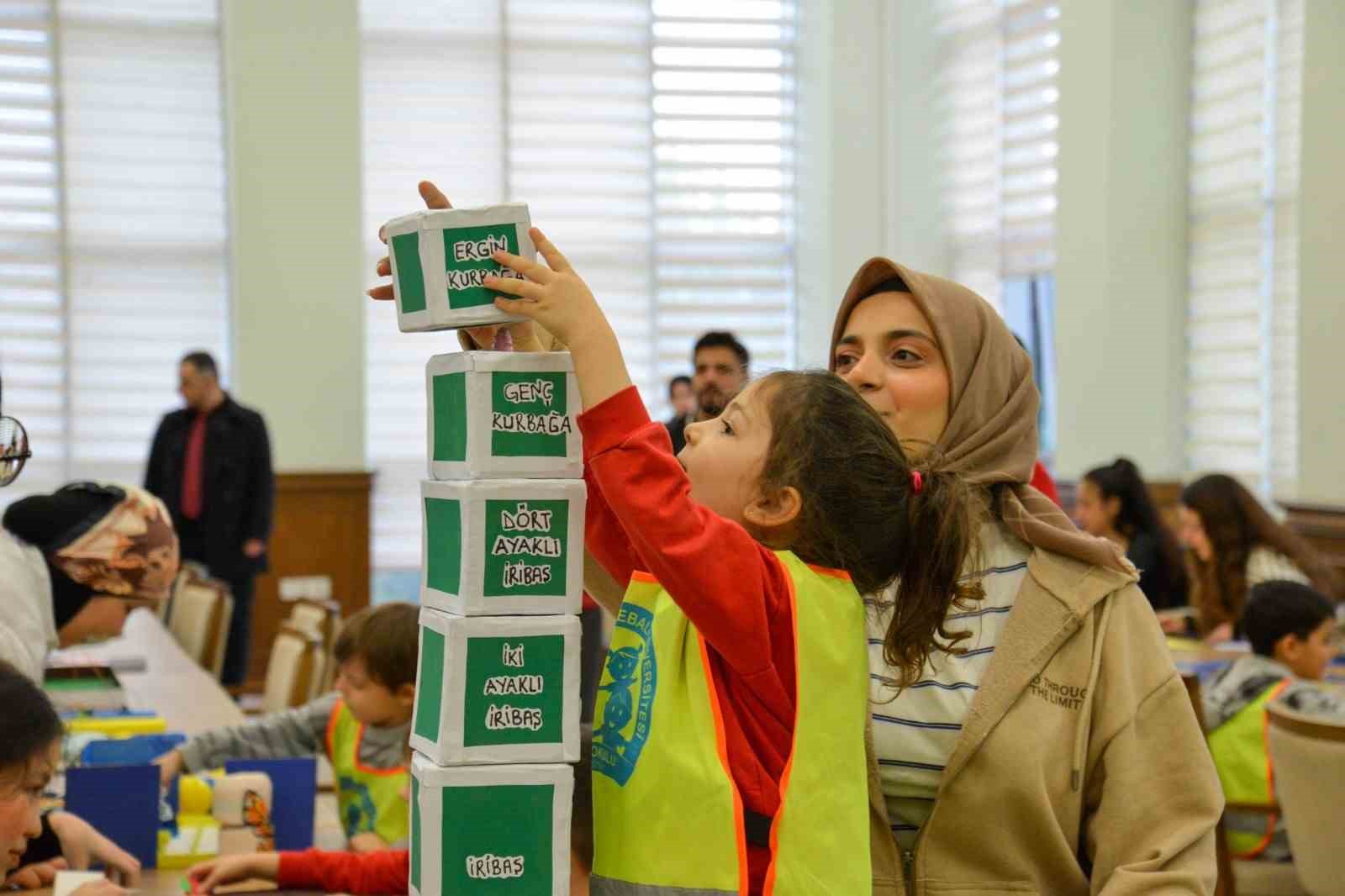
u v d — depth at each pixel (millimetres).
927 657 1290
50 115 7148
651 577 1234
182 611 4992
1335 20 5066
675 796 1099
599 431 1079
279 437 7211
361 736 2605
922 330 1489
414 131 7523
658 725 1127
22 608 1941
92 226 7230
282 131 7137
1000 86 6984
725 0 7711
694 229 7754
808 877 1112
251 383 7184
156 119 7281
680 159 7723
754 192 7805
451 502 1084
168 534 2154
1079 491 4691
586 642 4465
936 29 7488
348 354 7262
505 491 1059
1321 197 5133
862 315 1538
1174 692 1363
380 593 7574
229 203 7320
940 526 1287
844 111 7469
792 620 1165
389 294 1138
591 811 1246
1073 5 6133
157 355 7328
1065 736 1348
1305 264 5195
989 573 1435
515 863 1060
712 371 4496
